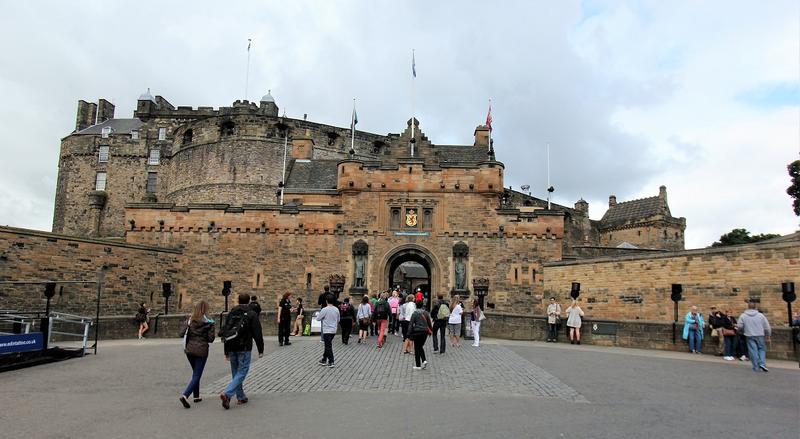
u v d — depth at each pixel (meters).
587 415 11.80
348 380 15.70
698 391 14.51
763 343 18.11
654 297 31.11
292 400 13.13
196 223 39.00
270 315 28.94
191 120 71.50
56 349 18.94
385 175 38.88
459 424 10.96
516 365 18.52
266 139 63.59
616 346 25.12
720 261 28.38
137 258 36.09
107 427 10.63
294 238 38.56
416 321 17.73
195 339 12.53
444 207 38.50
